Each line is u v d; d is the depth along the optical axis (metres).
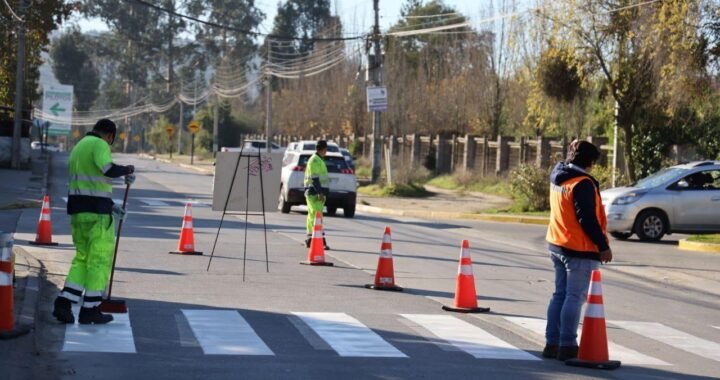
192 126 157.50
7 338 19.73
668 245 48.22
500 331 23.38
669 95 59.91
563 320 19.89
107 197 21.73
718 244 45.62
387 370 18.64
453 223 60.78
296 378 17.72
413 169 97.00
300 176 60.12
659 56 58.94
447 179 101.31
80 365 18.17
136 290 27.39
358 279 31.52
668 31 58.12
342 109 158.25
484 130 118.12
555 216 19.89
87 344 19.95
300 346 20.66
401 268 35.12
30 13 92.81
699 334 24.72
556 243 19.88
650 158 68.81
